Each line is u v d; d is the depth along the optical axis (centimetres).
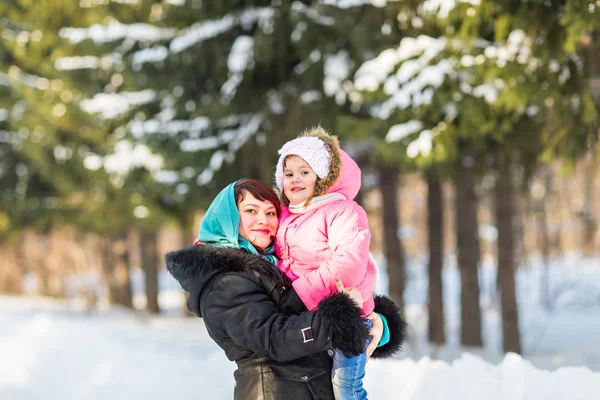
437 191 1369
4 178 1856
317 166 259
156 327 1748
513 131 961
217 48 1071
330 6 871
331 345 236
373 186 1335
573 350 1421
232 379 702
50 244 2936
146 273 2289
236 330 244
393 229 1345
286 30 1012
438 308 1348
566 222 3081
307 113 1014
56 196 1895
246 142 1096
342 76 972
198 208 1193
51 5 1282
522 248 2238
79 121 1464
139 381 716
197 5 1076
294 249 261
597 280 2562
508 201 1220
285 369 252
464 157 1097
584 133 735
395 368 422
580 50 696
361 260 246
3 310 2056
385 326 274
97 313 2111
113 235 2344
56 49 1327
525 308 2223
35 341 918
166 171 1171
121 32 1150
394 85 789
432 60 780
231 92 1066
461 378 380
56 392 719
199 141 1114
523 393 348
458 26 744
